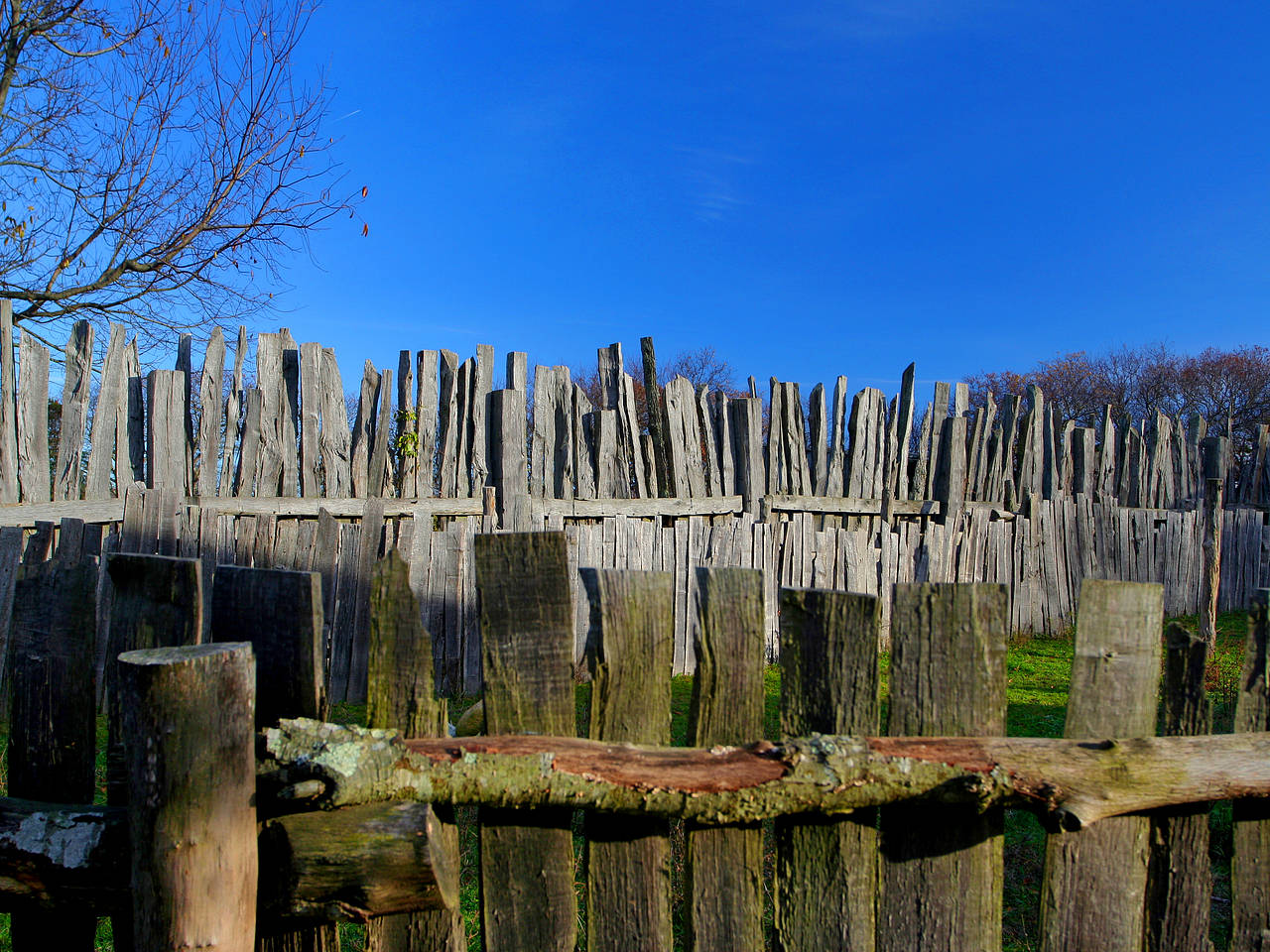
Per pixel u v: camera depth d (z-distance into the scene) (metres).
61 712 1.90
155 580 1.87
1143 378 38.03
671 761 1.79
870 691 1.91
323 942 1.91
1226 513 12.75
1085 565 11.23
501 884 1.87
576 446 7.79
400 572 1.85
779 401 9.23
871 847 1.94
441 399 7.43
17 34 9.11
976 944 1.96
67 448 6.21
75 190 9.99
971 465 10.66
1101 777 1.89
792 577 8.73
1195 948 2.08
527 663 1.87
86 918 1.92
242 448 6.60
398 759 1.69
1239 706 2.14
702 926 1.91
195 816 1.59
